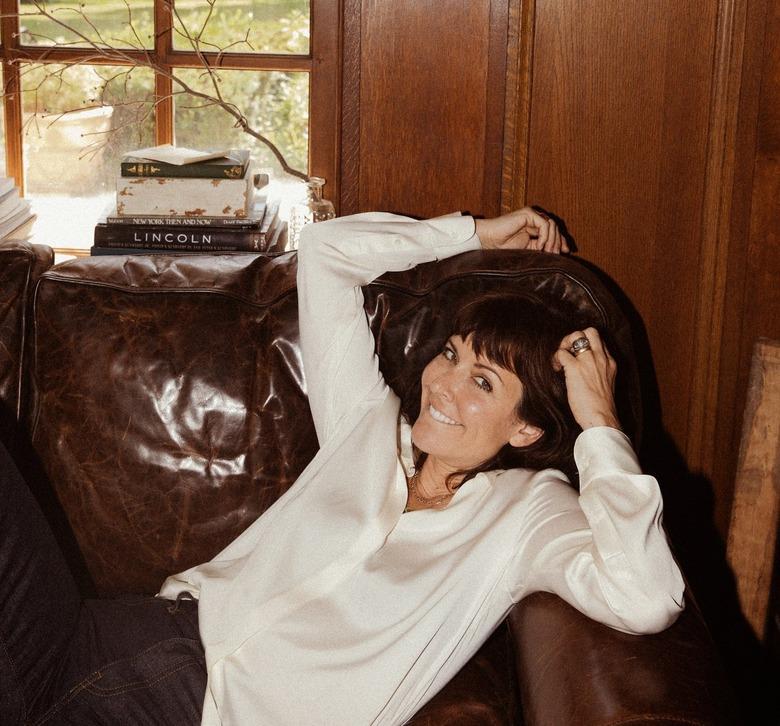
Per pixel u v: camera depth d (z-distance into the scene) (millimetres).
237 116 2064
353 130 2168
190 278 1704
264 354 1668
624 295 2227
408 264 1648
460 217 1687
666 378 2270
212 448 1655
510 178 2156
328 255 1599
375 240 1618
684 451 2305
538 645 1228
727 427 2266
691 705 1052
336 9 2113
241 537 1565
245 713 1388
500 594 1370
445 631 1348
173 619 1548
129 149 2254
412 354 1638
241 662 1419
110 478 1665
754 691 2199
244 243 1996
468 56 2102
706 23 2064
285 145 2240
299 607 1416
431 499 1526
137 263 1738
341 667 1349
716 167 2119
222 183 1986
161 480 1656
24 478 1688
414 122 2148
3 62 2191
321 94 2174
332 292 1592
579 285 1604
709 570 2344
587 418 1352
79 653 1503
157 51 2178
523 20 2066
